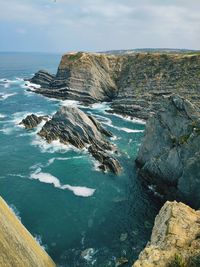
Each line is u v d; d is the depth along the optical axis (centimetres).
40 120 7825
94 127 6881
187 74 9656
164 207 2909
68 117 6831
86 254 3347
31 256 2448
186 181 4188
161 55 10894
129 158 6019
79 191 4656
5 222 2292
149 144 5406
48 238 3575
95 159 5834
